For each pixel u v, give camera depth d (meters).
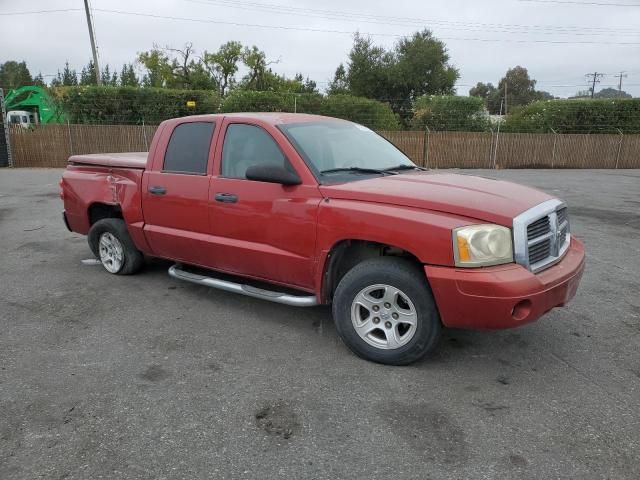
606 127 29.12
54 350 4.18
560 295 3.68
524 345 4.26
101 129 23.00
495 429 3.10
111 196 5.79
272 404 3.38
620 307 5.16
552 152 27.23
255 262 4.52
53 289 5.69
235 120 4.72
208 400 3.43
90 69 62.66
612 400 3.43
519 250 3.49
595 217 10.49
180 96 26.41
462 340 4.35
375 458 2.84
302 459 2.83
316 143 4.49
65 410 3.30
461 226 3.47
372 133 5.39
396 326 3.83
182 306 5.17
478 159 26.77
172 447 2.93
